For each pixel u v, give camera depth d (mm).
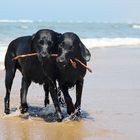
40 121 9062
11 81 9992
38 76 9086
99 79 14383
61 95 10047
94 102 10695
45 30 8672
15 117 9453
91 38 38969
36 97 11609
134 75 15359
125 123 8656
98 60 20438
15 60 9867
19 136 7766
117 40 37156
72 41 8523
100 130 8156
